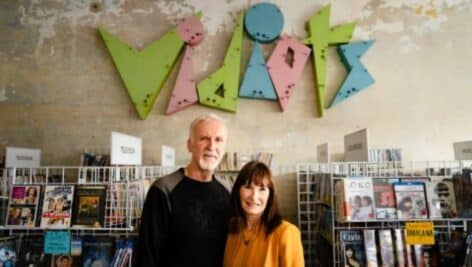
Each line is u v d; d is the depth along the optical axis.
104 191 2.40
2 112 3.80
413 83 3.80
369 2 3.90
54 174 3.64
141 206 2.50
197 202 1.61
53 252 2.32
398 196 2.21
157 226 1.55
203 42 3.85
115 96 3.82
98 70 3.85
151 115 3.79
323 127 3.76
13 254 2.42
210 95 3.71
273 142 3.75
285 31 3.85
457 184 2.21
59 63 3.87
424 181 2.27
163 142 3.75
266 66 3.76
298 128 3.76
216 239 1.60
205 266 1.54
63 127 3.78
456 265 2.12
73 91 3.83
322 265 2.88
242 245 1.57
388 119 3.76
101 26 3.90
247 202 1.57
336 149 3.73
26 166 2.91
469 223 2.32
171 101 3.72
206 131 1.66
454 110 3.76
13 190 2.42
